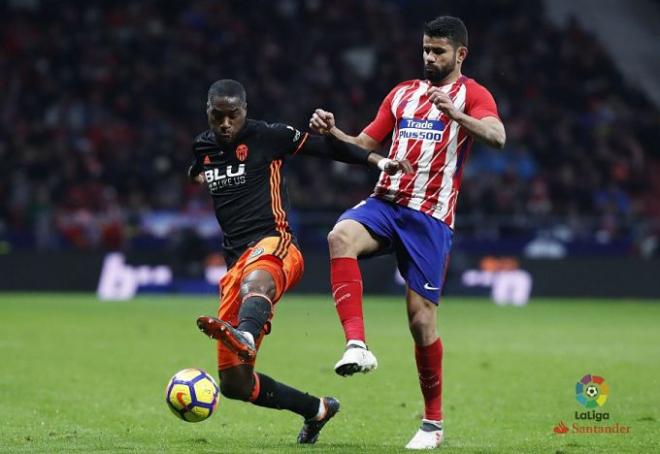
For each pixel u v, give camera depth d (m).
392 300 81.06
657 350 46.09
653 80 127.19
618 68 125.19
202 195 93.31
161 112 104.50
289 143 23.42
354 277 22.73
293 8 120.38
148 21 113.38
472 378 36.50
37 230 87.06
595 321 62.97
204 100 106.12
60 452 21.83
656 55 129.75
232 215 23.23
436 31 23.44
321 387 33.91
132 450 22.12
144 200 92.88
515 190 95.88
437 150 23.31
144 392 32.50
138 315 63.28
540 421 27.52
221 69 109.25
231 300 22.80
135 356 42.22
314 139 23.58
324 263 85.19
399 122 23.88
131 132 101.06
